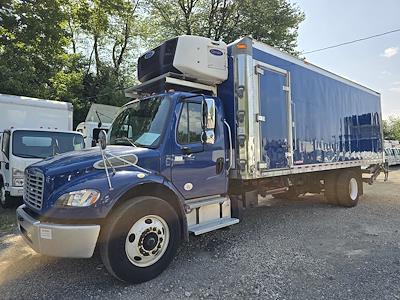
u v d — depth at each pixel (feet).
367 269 13.33
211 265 14.01
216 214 16.12
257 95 17.75
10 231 20.11
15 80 53.57
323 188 27.66
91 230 11.26
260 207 27.32
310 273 13.00
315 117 23.18
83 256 11.21
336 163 25.57
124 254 11.87
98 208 11.41
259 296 11.12
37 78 57.26
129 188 12.13
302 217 23.29
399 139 202.59
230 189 18.70
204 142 15.23
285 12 84.84
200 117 15.55
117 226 11.75
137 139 14.93
